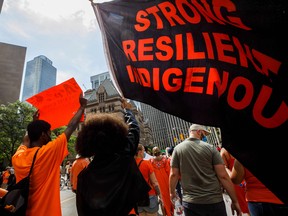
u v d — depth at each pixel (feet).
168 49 7.02
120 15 8.09
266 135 5.08
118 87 7.33
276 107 5.13
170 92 6.63
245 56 5.75
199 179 9.36
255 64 5.57
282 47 5.23
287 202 4.50
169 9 7.31
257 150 5.06
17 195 5.83
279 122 5.02
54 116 8.51
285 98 5.06
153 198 13.96
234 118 5.57
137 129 6.23
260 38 5.51
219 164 9.36
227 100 5.80
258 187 6.82
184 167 9.93
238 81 5.75
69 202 34.88
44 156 6.54
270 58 5.33
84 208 4.79
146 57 7.27
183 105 6.34
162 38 7.18
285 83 5.11
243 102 5.57
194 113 6.13
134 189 4.97
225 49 6.12
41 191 6.31
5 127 113.80
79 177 5.32
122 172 5.03
